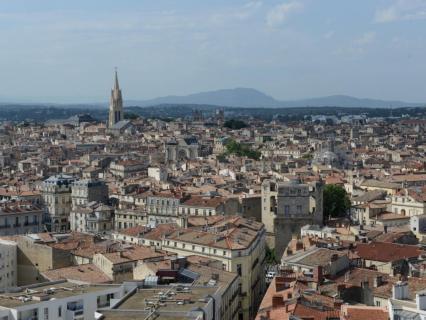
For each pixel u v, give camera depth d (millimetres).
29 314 193125
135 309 178375
